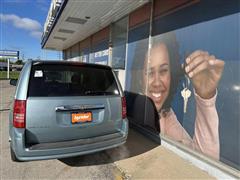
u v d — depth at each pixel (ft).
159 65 15.43
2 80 74.59
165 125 14.74
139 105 18.30
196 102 11.89
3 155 11.92
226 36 10.09
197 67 11.80
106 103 10.26
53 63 9.87
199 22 11.72
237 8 9.57
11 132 9.12
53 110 8.84
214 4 10.77
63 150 8.84
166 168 10.96
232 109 9.78
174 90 13.76
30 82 8.94
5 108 25.03
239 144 9.46
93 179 9.73
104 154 12.51
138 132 17.01
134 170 10.69
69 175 10.02
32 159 8.45
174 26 13.85
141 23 18.28
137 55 18.85
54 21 25.55
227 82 10.00
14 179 9.52
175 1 13.76
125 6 18.57
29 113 8.50
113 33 24.54
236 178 9.20
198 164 11.09
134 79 19.30
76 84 10.07
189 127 12.41
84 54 36.58
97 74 10.93
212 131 10.81
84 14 21.65
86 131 9.71
